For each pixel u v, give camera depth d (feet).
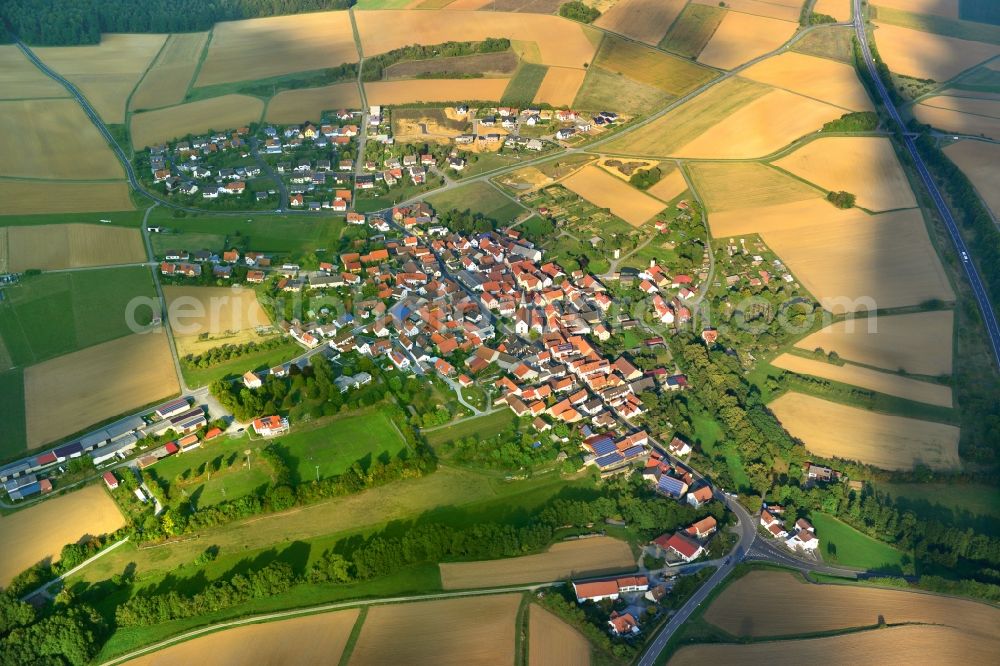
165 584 649.61
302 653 597.93
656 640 617.21
